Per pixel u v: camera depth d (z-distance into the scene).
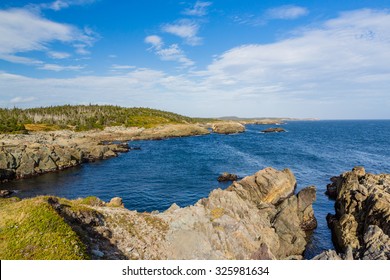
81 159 67.62
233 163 65.62
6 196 41.97
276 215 26.78
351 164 66.19
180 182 48.16
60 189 45.50
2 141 78.94
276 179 37.22
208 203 24.50
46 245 12.29
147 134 132.00
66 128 132.12
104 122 149.38
